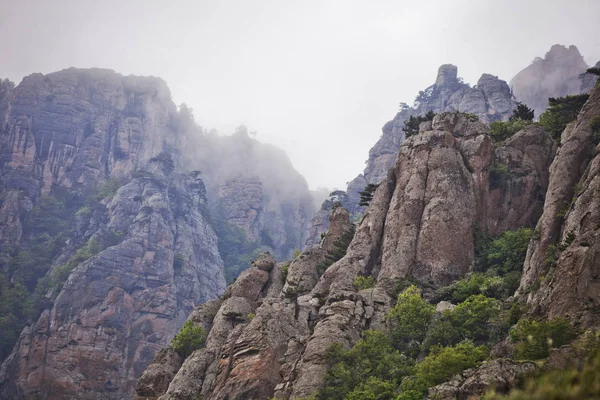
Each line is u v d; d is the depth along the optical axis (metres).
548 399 22.70
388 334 71.12
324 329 70.69
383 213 90.88
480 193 87.94
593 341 45.88
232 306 90.00
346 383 63.81
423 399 54.62
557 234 68.81
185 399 76.19
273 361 72.31
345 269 84.00
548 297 56.28
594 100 80.69
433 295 76.12
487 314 66.56
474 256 81.62
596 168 66.56
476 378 48.56
